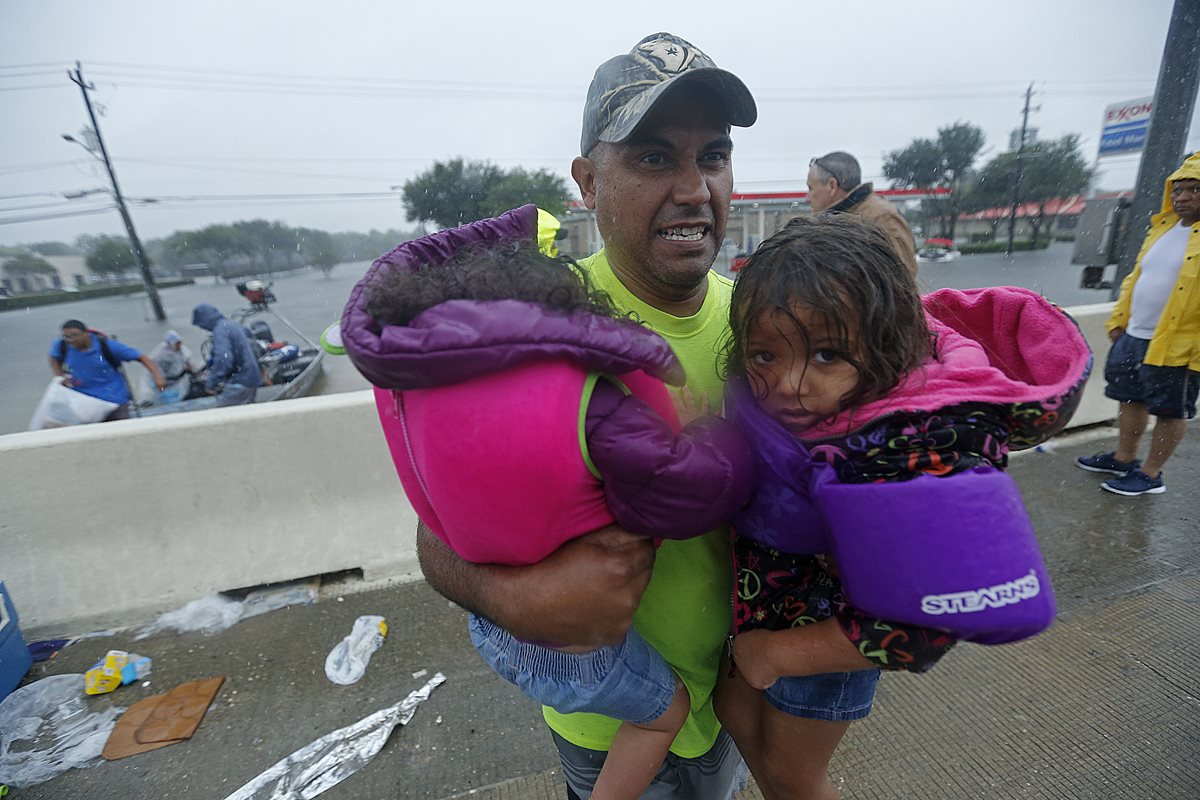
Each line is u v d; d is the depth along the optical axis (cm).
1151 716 231
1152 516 373
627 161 106
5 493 289
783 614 102
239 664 280
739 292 98
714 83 101
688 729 128
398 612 311
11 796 220
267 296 1582
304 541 328
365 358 71
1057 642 272
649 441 78
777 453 92
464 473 74
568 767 138
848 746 226
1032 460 462
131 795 218
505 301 73
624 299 115
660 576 114
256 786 220
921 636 82
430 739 236
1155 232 395
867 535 80
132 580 308
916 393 87
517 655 115
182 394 757
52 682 271
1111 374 414
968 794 205
